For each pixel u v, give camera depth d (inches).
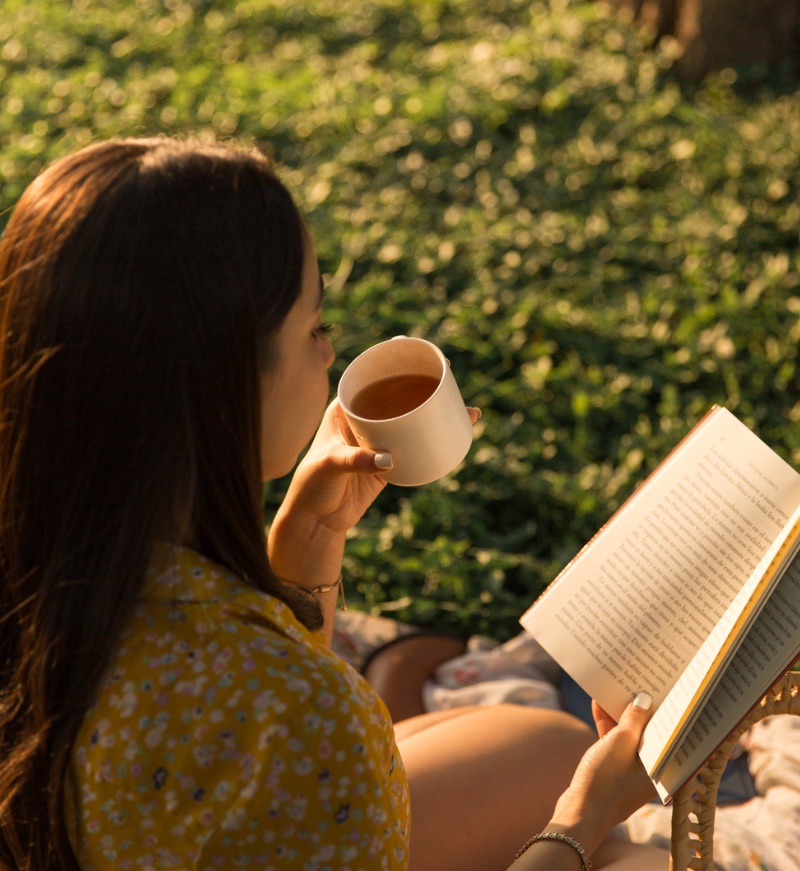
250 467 42.1
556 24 266.2
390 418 58.7
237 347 39.8
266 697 39.7
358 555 126.8
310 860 40.4
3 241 41.5
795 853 75.5
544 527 134.6
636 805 56.9
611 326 166.4
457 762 74.5
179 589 41.5
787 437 143.8
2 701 46.3
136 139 43.4
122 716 40.6
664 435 144.7
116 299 38.6
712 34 244.4
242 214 39.9
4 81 252.1
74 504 40.6
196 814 40.0
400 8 283.6
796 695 57.7
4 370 40.9
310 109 233.3
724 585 57.9
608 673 58.9
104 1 294.7
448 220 194.4
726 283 174.7
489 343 163.2
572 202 201.9
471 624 120.0
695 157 209.8
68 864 44.8
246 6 283.1
